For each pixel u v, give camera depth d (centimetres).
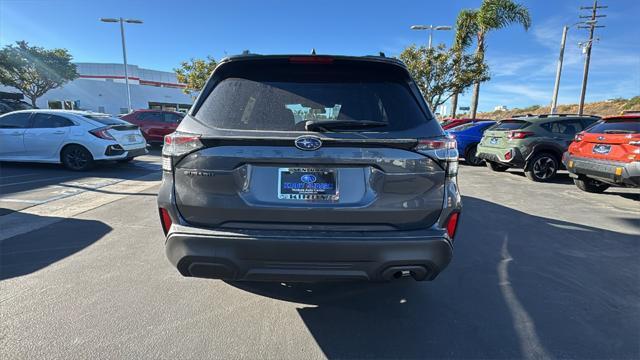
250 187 216
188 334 245
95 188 704
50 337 237
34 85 3344
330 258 214
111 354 222
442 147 223
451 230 233
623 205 629
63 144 880
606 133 658
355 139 212
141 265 350
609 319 273
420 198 221
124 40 2831
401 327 260
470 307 288
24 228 455
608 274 349
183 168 221
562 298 303
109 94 4225
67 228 457
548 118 903
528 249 412
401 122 228
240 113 227
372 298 300
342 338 246
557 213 568
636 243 434
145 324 254
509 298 302
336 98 236
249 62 246
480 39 2091
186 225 223
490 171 1062
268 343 238
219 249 216
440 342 243
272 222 218
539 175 886
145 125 1453
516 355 231
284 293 304
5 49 3070
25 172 867
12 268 340
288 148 212
